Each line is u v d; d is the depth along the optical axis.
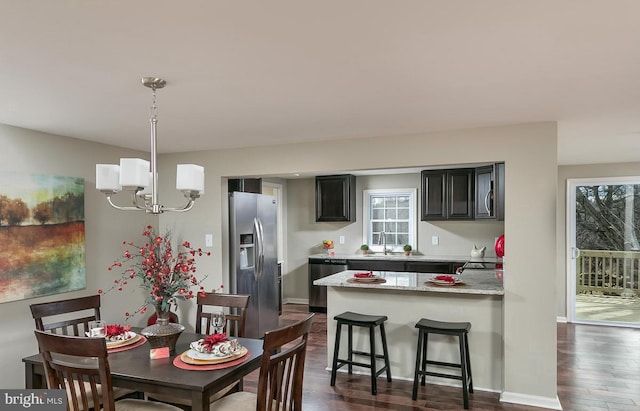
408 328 4.11
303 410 3.44
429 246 7.02
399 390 3.84
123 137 4.02
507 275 3.59
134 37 1.78
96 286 4.26
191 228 4.92
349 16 1.60
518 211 3.56
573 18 1.63
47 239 3.72
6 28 1.68
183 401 2.82
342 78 2.35
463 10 1.56
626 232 6.21
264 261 5.52
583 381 4.04
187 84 2.42
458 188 6.37
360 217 7.43
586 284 6.43
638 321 6.17
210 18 1.61
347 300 4.35
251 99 2.75
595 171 6.23
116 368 2.40
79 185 4.04
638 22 1.66
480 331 3.85
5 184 3.41
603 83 2.45
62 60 2.03
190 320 4.96
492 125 3.60
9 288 3.42
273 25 1.68
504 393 3.60
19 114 3.09
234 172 4.70
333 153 4.25
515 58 2.06
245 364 2.45
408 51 1.97
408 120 3.40
